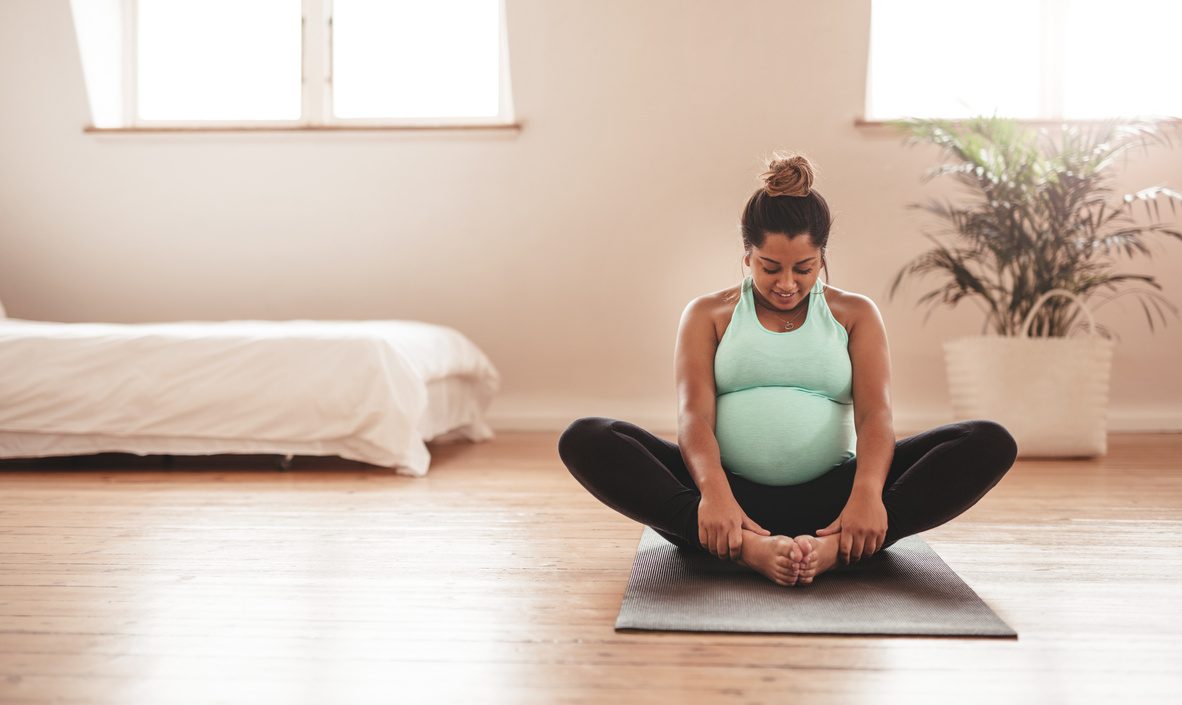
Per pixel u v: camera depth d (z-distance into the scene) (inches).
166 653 43.3
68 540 68.1
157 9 152.6
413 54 150.6
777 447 55.6
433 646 44.0
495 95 150.6
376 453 103.2
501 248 150.3
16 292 159.6
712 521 50.0
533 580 56.2
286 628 46.9
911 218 142.9
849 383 57.3
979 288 121.0
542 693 38.1
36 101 147.5
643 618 46.8
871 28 141.2
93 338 107.6
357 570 58.9
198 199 151.9
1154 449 121.7
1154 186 138.1
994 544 65.6
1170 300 141.0
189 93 154.3
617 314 151.7
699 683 38.9
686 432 54.6
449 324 154.9
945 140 121.6
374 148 147.2
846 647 43.2
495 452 122.6
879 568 56.7
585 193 146.7
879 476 51.2
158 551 64.3
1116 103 144.3
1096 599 51.4
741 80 138.5
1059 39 142.9
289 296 156.3
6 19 141.7
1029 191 115.6
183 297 158.1
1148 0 140.9
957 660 41.5
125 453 119.3
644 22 135.9
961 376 118.5
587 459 53.7
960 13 144.6
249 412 103.8
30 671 40.9
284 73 152.8
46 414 105.5
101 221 154.0
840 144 141.2
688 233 147.2
